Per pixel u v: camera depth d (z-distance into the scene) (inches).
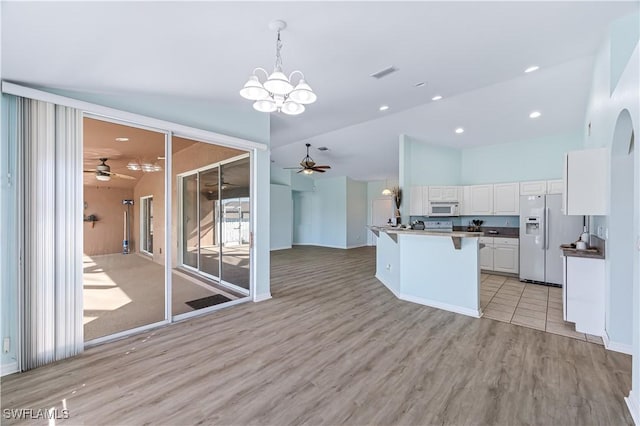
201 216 201.9
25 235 91.3
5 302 88.4
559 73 145.4
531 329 124.0
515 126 219.3
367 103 155.5
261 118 168.4
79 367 92.6
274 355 101.1
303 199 479.2
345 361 97.0
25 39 71.2
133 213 146.0
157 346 107.7
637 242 72.2
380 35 89.6
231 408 73.5
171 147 131.7
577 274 121.6
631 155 100.9
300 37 86.9
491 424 67.7
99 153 130.6
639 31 90.7
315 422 68.6
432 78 124.5
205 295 170.6
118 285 144.6
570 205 119.7
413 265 164.7
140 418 69.8
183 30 76.9
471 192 259.4
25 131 91.6
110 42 77.6
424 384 83.7
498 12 81.1
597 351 103.5
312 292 183.9
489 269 242.1
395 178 434.0
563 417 69.9
